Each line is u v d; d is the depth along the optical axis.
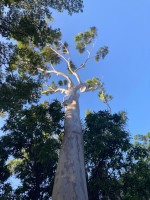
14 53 9.14
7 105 9.12
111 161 9.48
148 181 8.20
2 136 9.96
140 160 9.38
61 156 8.04
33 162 10.41
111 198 8.78
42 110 9.37
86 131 10.60
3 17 8.61
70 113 10.57
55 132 9.05
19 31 8.87
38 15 9.18
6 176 9.45
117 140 9.29
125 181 8.55
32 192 9.38
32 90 9.41
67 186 6.57
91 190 8.57
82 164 7.79
